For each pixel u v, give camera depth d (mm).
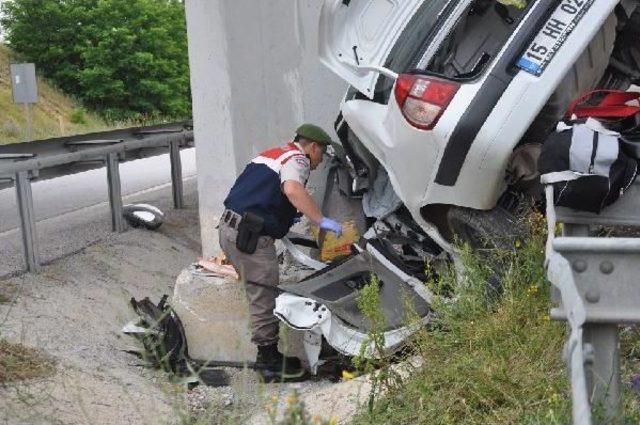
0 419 4312
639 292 2701
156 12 39969
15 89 15633
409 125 5301
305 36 7688
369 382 4656
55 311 6445
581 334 2438
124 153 9266
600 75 5676
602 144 4020
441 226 5508
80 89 39281
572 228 4148
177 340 6105
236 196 5969
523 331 4316
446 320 4711
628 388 3650
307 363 6117
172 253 8891
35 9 38875
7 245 8359
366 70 5961
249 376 5902
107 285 7418
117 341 6309
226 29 7461
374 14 6203
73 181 14734
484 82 5137
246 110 7586
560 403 3521
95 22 39156
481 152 5090
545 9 5176
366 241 5910
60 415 4605
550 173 4062
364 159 6293
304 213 5848
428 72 5387
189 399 5371
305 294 5668
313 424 3609
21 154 7676
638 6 5793
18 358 5277
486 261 5020
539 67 5113
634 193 4102
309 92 7766
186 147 11219
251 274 5949
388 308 5445
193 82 7684
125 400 5055
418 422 3994
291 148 6055
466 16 6316
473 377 4051
